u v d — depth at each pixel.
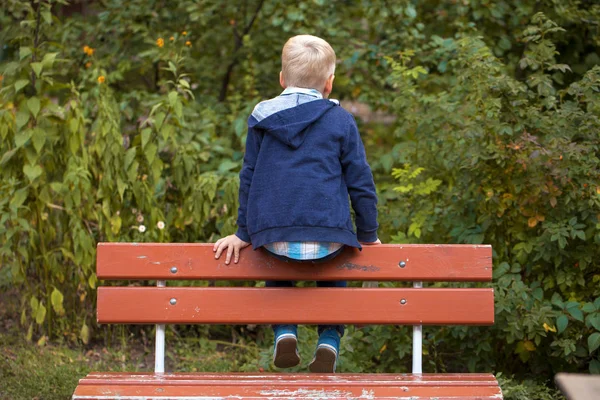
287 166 2.72
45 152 4.15
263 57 6.00
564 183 3.51
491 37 5.57
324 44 2.88
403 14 5.50
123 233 4.35
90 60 5.58
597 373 3.63
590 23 5.24
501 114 3.81
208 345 4.37
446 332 3.88
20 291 4.50
